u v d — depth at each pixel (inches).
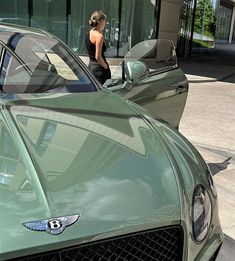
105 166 80.9
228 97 418.6
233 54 1063.0
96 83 132.6
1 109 98.0
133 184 78.2
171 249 75.6
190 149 102.1
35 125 91.5
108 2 596.4
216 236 91.8
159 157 89.0
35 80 124.7
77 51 593.3
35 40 141.6
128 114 107.8
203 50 944.9
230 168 203.0
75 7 591.8
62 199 70.0
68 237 64.6
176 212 76.4
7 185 70.7
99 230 67.2
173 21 737.6
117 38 612.1
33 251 62.4
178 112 183.6
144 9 650.8
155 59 176.4
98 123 98.1
